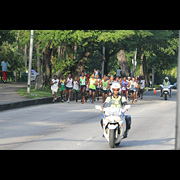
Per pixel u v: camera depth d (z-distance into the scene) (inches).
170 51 6284.5
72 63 3784.5
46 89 3481.8
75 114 1999.3
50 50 3745.1
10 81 4584.2
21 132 1369.3
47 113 2025.1
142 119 1818.4
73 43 3563.0
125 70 5506.9
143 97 3814.0
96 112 2111.2
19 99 2475.4
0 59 4854.8
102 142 1162.0
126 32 3430.1
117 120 1051.9
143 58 7130.9
